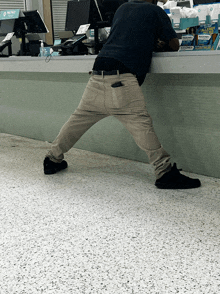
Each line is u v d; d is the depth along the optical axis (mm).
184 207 1966
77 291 1254
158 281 1303
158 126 2660
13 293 1248
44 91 3490
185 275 1338
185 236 1635
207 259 1444
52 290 1262
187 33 2363
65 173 2611
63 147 2510
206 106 2350
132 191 2227
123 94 2107
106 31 3238
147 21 2121
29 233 1680
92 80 2221
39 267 1402
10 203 2053
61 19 6312
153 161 2229
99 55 2189
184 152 2555
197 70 2084
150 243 1575
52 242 1592
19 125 3887
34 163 2883
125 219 1820
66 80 3236
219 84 2250
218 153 2367
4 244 1580
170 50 2252
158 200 2072
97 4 3188
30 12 3863
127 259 1450
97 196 2145
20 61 3238
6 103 3971
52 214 1892
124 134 2916
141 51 2117
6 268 1398
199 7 2344
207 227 1723
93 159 2975
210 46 2236
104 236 1642
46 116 3551
